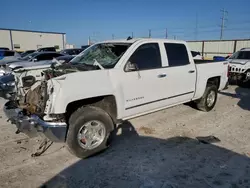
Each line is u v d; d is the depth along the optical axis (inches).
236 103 277.4
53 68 155.2
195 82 207.8
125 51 157.1
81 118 130.9
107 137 144.6
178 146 156.1
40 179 118.1
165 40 183.9
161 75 172.2
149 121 206.4
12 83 229.3
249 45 996.6
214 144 159.2
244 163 133.3
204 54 1186.0
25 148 151.9
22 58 553.9
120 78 147.6
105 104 150.3
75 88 125.8
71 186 112.7
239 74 402.3
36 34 1825.8
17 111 135.7
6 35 1674.5
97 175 122.0
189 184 113.6
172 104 192.9
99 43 186.2
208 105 235.1
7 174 122.0
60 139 125.6
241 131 183.8
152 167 129.3
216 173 123.0
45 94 124.0
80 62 174.1
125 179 118.2
